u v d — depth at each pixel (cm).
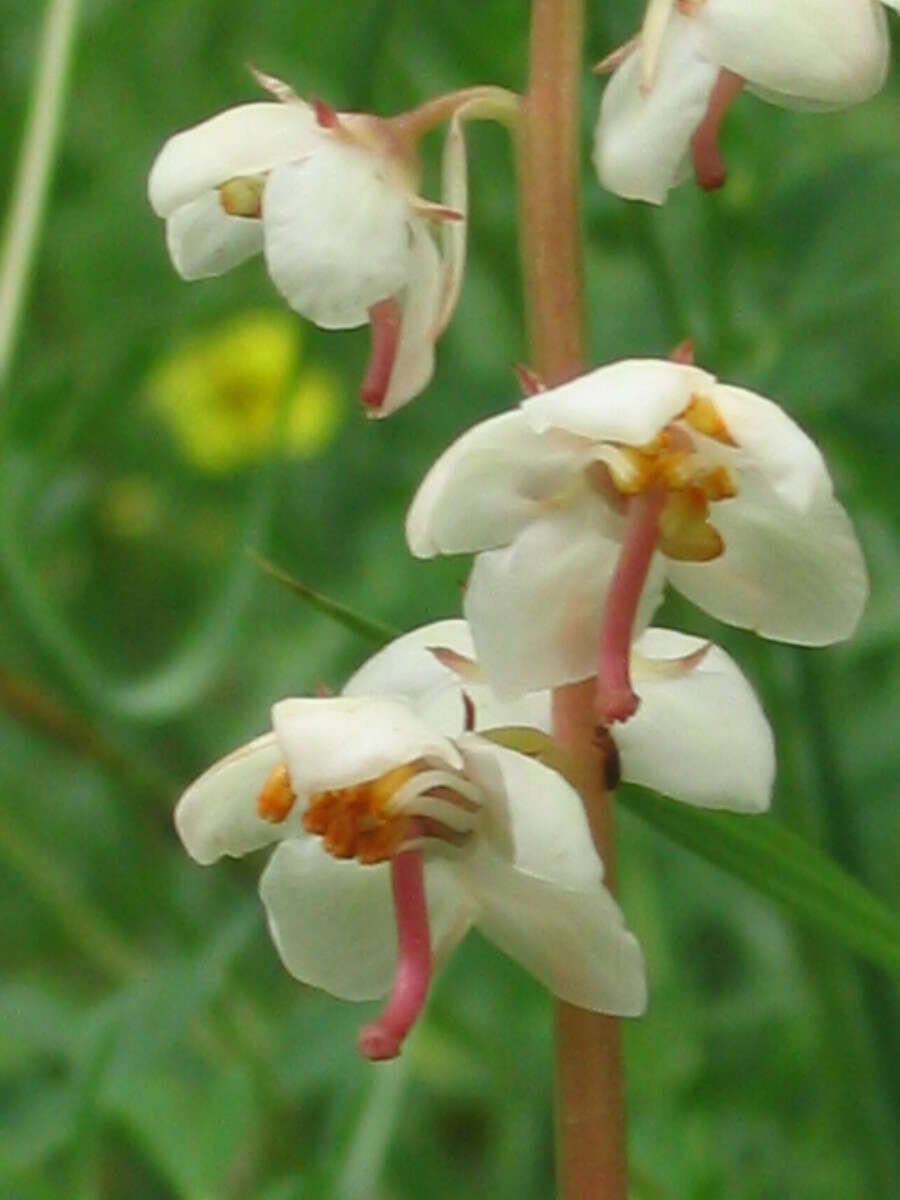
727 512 11
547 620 11
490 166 19
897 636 18
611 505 11
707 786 12
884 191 18
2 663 18
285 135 11
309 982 12
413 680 12
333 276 11
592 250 19
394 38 19
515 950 12
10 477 18
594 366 19
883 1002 16
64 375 19
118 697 17
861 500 18
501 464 11
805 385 17
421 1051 19
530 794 11
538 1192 18
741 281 19
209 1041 18
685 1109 18
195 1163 16
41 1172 17
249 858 19
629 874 19
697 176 11
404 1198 19
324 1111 18
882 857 18
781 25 11
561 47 12
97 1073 15
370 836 11
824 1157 17
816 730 16
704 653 12
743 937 19
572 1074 12
